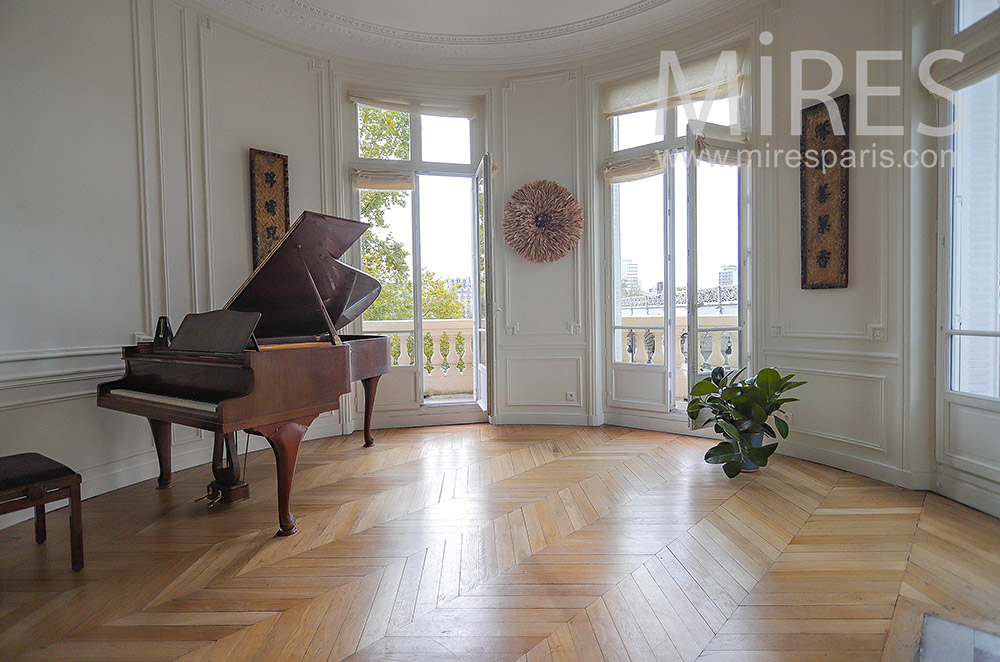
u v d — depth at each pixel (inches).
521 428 189.5
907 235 119.1
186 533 103.3
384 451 161.3
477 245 193.9
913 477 120.8
